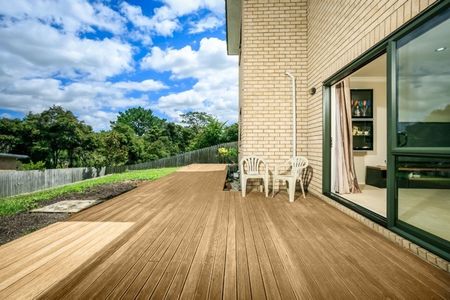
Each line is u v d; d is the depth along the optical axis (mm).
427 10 1964
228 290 1631
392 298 1533
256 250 2256
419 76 2217
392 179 2465
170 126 32656
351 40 3254
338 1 3652
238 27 8625
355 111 6379
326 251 2221
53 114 24578
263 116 5316
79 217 3334
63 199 6984
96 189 8734
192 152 17094
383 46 2568
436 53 2088
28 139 23469
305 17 5281
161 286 1682
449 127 2078
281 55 5312
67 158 25062
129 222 3105
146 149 27438
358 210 3176
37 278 1785
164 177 7770
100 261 2045
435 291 1601
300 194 4910
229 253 2197
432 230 2236
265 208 3803
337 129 4520
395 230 2430
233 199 4461
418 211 2693
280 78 5312
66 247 2330
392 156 2430
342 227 2885
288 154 5285
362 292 1598
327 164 4355
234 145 15961
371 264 1970
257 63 5344
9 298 1557
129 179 11805
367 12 2850
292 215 3406
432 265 1940
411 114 2279
